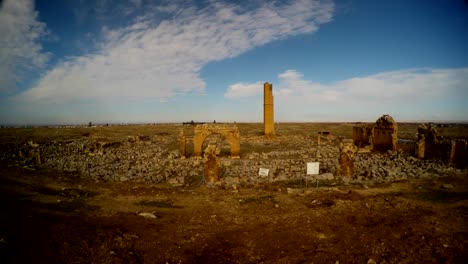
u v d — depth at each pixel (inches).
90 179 980.6
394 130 1593.3
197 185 901.2
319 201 669.9
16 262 323.0
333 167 1159.6
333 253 405.1
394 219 528.4
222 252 418.0
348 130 3909.9
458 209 584.1
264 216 580.1
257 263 385.7
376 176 972.6
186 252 415.2
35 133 3043.8
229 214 598.5
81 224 470.0
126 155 1673.2
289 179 964.6
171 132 3828.7
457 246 410.6
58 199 680.4
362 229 487.8
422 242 426.6
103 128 4222.4
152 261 383.2
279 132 3540.8
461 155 1187.3
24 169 1112.2
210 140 2608.3
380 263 372.5
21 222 431.8
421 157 1346.0
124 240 428.8
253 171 1120.8
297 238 459.2
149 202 692.7
